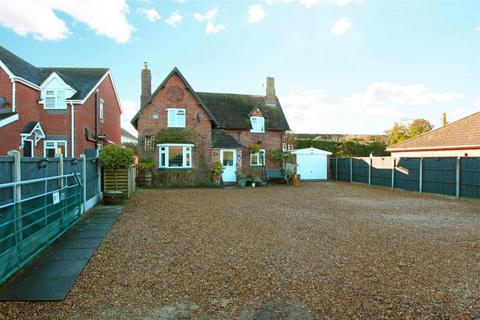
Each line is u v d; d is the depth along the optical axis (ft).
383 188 64.23
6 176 15.37
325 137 134.31
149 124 67.46
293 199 46.14
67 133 60.13
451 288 14.21
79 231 24.47
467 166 46.62
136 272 15.78
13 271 15.16
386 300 12.98
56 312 11.59
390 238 23.16
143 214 31.81
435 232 25.25
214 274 15.64
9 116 48.06
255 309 12.17
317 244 21.27
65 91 60.44
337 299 13.05
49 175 21.44
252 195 51.01
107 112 79.51
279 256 18.56
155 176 66.23
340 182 79.77
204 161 69.36
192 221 28.58
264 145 82.89
